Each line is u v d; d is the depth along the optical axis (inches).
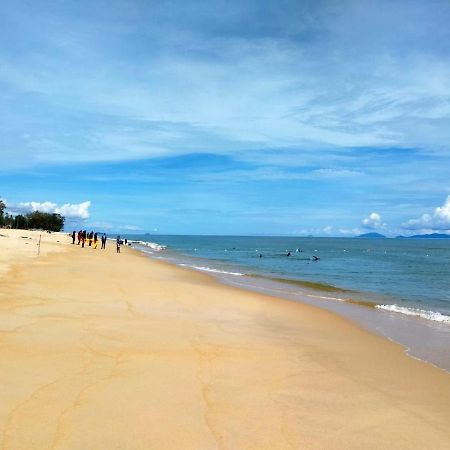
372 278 1248.2
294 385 270.7
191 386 252.1
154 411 213.5
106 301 526.6
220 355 324.5
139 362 291.0
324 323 500.7
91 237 2098.9
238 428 202.4
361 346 396.8
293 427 208.1
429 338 451.5
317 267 1667.1
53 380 246.2
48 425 192.1
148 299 573.6
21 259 993.5
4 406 208.5
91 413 206.7
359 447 192.5
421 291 944.3
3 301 471.5
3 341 318.0
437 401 257.9
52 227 5339.6
